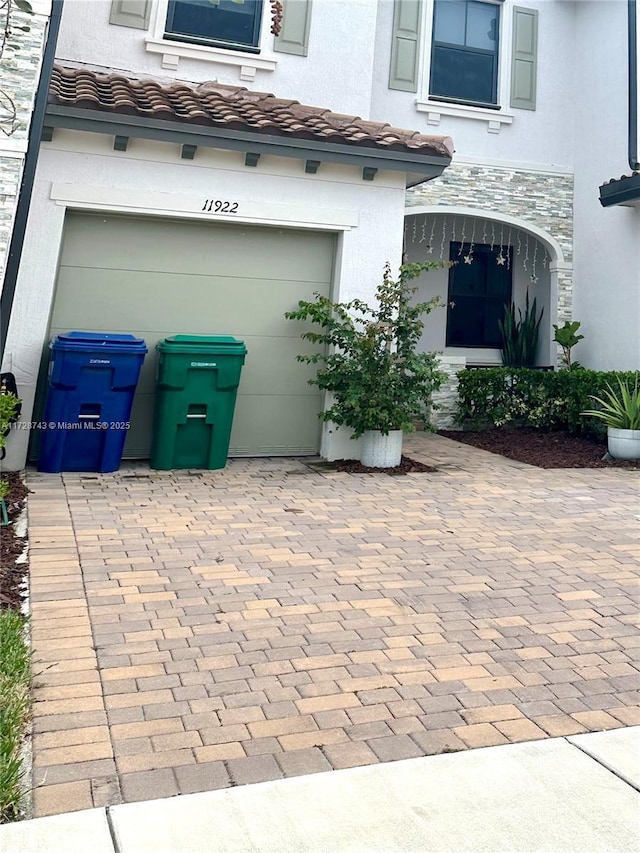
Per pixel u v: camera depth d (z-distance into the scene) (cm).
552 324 1334
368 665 392
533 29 1323
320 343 931
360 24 1175
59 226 800
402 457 986
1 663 362
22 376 792
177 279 869
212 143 810
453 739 324
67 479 772
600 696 367
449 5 1298
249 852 250
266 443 926
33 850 246
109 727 324
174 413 827
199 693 356
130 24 1066
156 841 253
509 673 388
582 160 1316
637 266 1155
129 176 820
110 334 802
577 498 783
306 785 287
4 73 635
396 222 924
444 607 475
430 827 265
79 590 479
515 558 578
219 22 1123
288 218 879
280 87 1138
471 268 1424
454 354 1400
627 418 988
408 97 1258
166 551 564
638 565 567
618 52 1222
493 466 957
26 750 304
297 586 503
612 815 274
